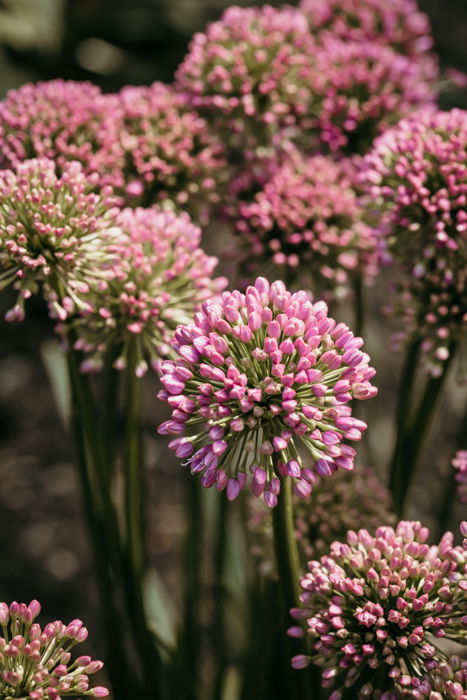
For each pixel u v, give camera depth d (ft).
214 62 1.78
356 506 1.67
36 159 1.60
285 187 1.75
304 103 1.80
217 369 1.35
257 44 1.77
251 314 1.35
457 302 1.64
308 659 1.43
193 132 1.75
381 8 1.97
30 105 1.70
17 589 2.74
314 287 1.76
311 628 1.38
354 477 1.69
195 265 1.60
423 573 1.37
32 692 1.31
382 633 1.36
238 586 2.07
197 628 2.02
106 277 1.52
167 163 1.73
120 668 1.78
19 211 1.51
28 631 1.36
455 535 2.16
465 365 1.65
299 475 1.35
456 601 1.38
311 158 1.84
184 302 1.59
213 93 1.79
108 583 1.75
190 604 2.00
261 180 1.78
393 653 1.38
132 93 1.79
